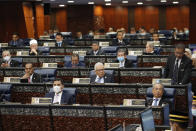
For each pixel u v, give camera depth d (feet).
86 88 26.48
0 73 34.47
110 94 26.11
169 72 28.48
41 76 32.04
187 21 109.70
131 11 111.96
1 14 74.08
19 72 34.22
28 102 28.04
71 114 20.74
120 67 32.83
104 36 65.51
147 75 31.40
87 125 20.66
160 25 111.55
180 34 90.63
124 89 25.79
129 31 112.47
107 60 37.83
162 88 23.26
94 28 100.99
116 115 20.12
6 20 74.33
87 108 20.45
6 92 27.89
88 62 38.22
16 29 74.79
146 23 112.06
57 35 51.47
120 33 52.01
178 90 24.61
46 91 27.73
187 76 27.55
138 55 37.88
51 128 21.21
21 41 56.44
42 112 21.09
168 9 110.52
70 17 100.07
